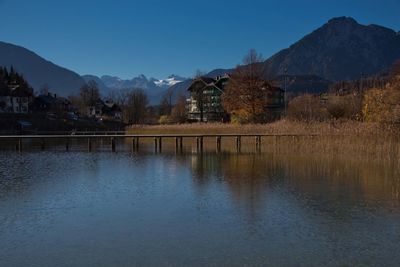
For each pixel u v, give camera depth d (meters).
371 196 19.45
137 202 18.56
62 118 106.81
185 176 26.11
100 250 12.55
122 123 122.50
